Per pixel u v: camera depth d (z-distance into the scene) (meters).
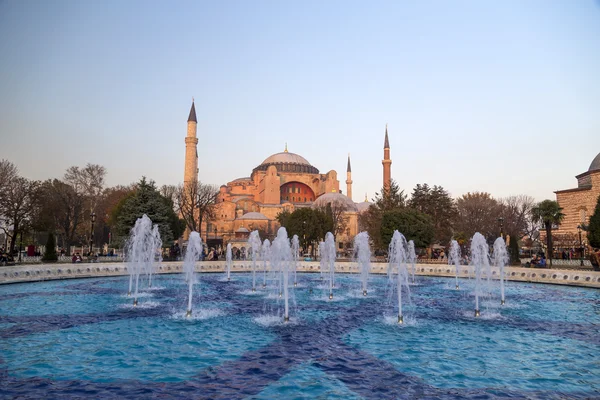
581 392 8.05
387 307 17.95
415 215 50.62
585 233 55.06
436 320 15.09
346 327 13.77
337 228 80.00
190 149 88.88
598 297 21.20
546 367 9.62
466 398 7.68
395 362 9.89
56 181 62.91
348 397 7.68
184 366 9.46
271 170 101.00
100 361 9.78
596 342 11.98
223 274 35.00
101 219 68.38
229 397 7.61
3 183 46.84
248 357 10.20
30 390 7.86
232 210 95.50
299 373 9.02
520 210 77.00
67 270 28.05
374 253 60.72
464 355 10.55
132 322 14.27
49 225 57.03
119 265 30.98
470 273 32.09
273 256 25.27
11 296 20.16
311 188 110.81
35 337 12.02
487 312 16.83
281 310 16.97
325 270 35.31
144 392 7.81
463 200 77.88
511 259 36.53
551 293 22.86
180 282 27.69
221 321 14.57
